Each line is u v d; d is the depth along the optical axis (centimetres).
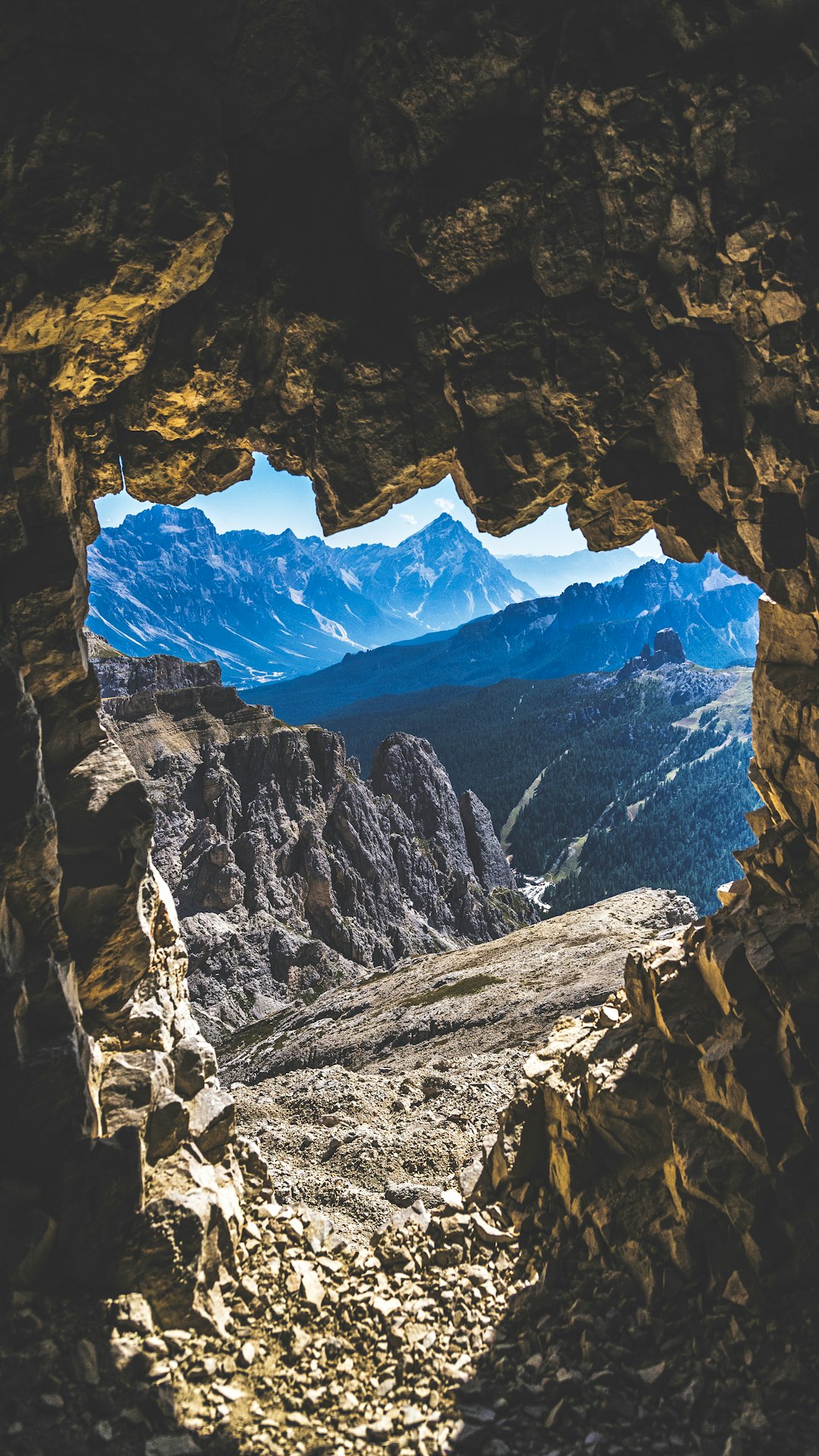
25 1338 1208
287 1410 1256
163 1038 1703
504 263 1510
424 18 1332
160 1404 1185
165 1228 1369
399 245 1529
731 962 1522
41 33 1206
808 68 1259
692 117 1301
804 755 1562
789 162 1288
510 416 1577
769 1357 1277
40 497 1405
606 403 1524
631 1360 1345
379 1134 3177
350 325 1568
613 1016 1944
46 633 1429
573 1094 1705
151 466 1716
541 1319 1456
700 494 1566
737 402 1455
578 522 1734
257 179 1547
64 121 1202
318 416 1641
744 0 1239
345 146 1541
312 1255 1591
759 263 1310
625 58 1309
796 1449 1159
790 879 1592
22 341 1323
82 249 1279
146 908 1862
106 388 1533
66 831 1559
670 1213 1495
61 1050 1338
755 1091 1417
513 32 1312
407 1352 1388
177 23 1305
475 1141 3150
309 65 1406
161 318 1529
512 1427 1251
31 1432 1105
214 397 1616
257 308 1577
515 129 1429
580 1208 1630
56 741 1573
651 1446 1207
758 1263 1348
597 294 1477
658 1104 1583
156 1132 1530
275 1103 3941
